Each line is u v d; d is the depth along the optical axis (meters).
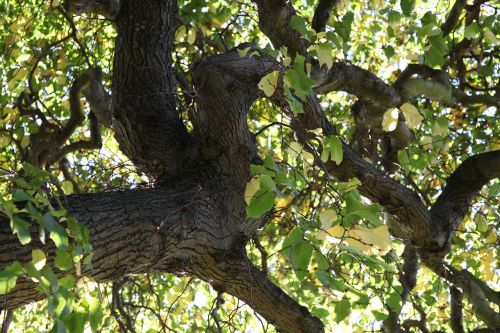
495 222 6.26
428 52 4.24
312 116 4.32
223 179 3.88
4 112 6.68
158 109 4.32
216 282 3.90
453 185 5.08
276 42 4.69
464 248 6.61
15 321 7.15
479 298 5.80
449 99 5.86
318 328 3.99
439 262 5.74
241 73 3.86
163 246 3.36
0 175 2.68
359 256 3.47
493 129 7.25
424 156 5.33
